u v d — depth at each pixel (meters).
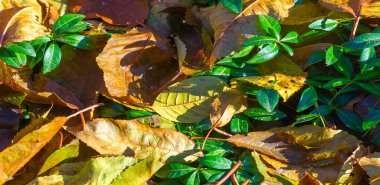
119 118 0.73
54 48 0.73
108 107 0.73
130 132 0.68
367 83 0.72
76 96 0.73
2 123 0.71
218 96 0.72
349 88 0.73
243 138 0.70
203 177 0.69
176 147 0.69
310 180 0.67
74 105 0.71
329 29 0.73
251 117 0.73
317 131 0.70
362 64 0.71
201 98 0.72
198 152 0.70
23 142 0.66
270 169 0.69
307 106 0.71
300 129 0.71
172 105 0.72
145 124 0.69
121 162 0.66
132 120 0.69
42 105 0.73
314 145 0.70
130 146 0.68
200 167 0.69
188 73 0.73
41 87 0.72
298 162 0.69
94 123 0.67
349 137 0.69
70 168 0.67
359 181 0.69
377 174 0.67
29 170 0.68
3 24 0.73
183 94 0.72
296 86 0.72
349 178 0.68
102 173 0.65
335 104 0.73
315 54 0.73
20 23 0.73
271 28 0.73
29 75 0.73
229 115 0.71
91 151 0.69
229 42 0.73
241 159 0.70
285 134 0.70
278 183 0.68
